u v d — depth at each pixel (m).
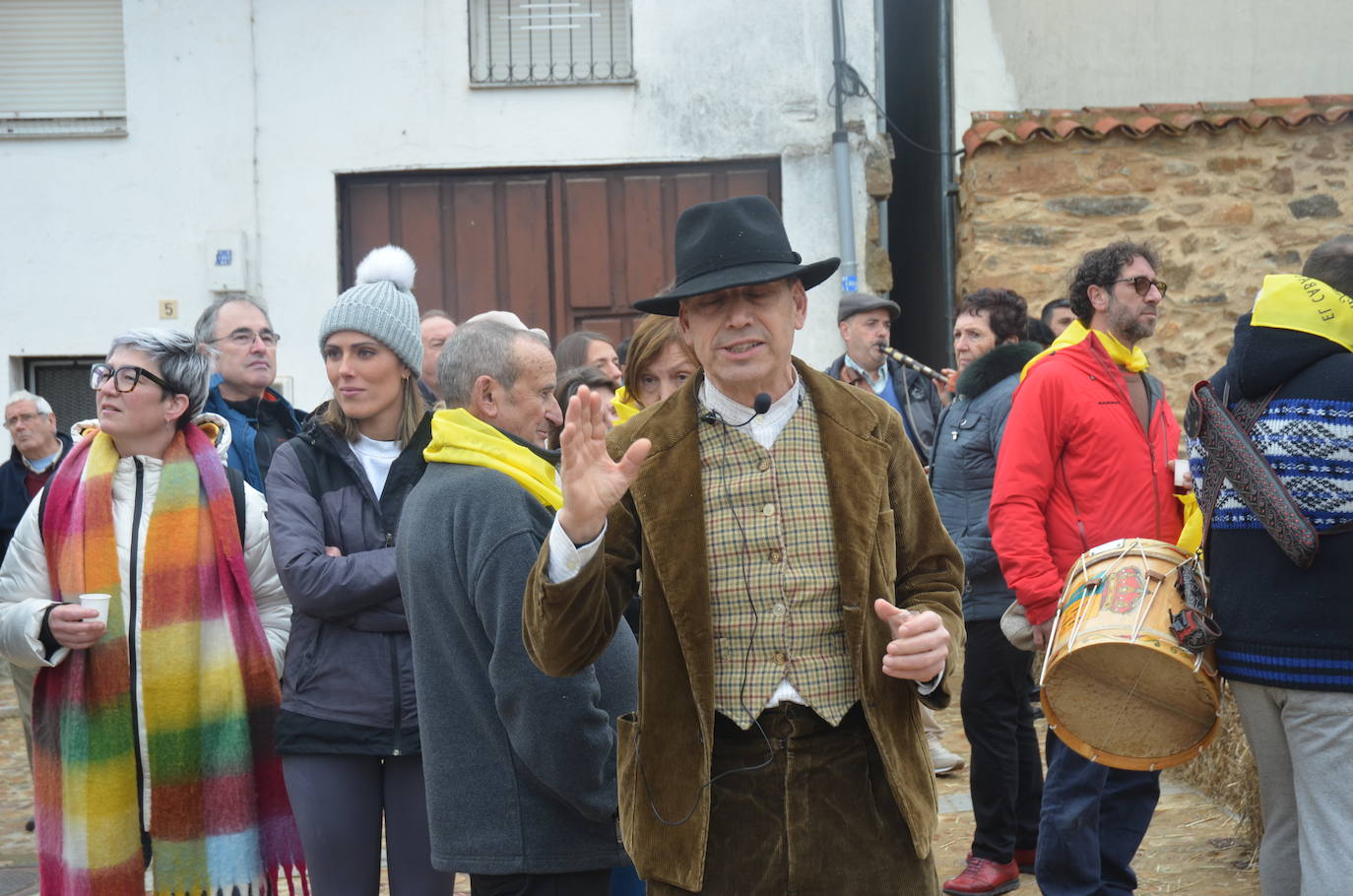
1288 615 2.75
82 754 3.19
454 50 8.64
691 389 2.42
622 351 5.15
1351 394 2.71
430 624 2.82
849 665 2.32
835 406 2.41
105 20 8.84
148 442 3.40
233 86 8.67
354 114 8.67
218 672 3.30
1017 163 8.17
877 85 8.77
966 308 5.01
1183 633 2.82
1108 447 3.70
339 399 3.37
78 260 8.73
